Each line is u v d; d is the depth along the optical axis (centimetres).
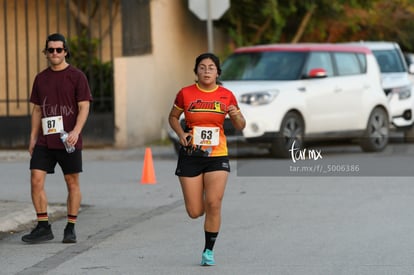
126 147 4978
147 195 3369
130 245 2450
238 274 2084
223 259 2250
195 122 2198
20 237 2592
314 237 2514
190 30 5944
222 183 2188
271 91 4338
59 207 3069
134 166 4253
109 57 5572
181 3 5784
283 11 6188
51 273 2114
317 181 3662
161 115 5494
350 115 4691
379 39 8038
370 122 4794
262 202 3144
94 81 5162
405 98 5338
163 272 2114
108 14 5581
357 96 4725
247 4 6097
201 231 2642
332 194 3309
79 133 2455
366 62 4856
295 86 4438
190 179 2206
